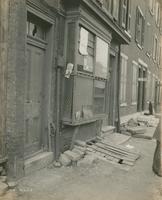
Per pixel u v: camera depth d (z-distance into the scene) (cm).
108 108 1152
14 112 538
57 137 705
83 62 764
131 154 827
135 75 1748
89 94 814
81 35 736
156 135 682
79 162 700
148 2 2034
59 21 700
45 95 685
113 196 529
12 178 541
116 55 1198
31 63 631
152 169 714
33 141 654
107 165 722
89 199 509
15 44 532
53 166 671
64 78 724
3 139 527
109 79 1163
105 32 905
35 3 595
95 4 754
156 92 2814
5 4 512
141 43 1895
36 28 648
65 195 517
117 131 1243
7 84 530
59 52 708
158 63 2789
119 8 1216
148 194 547
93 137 927
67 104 724
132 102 1700
